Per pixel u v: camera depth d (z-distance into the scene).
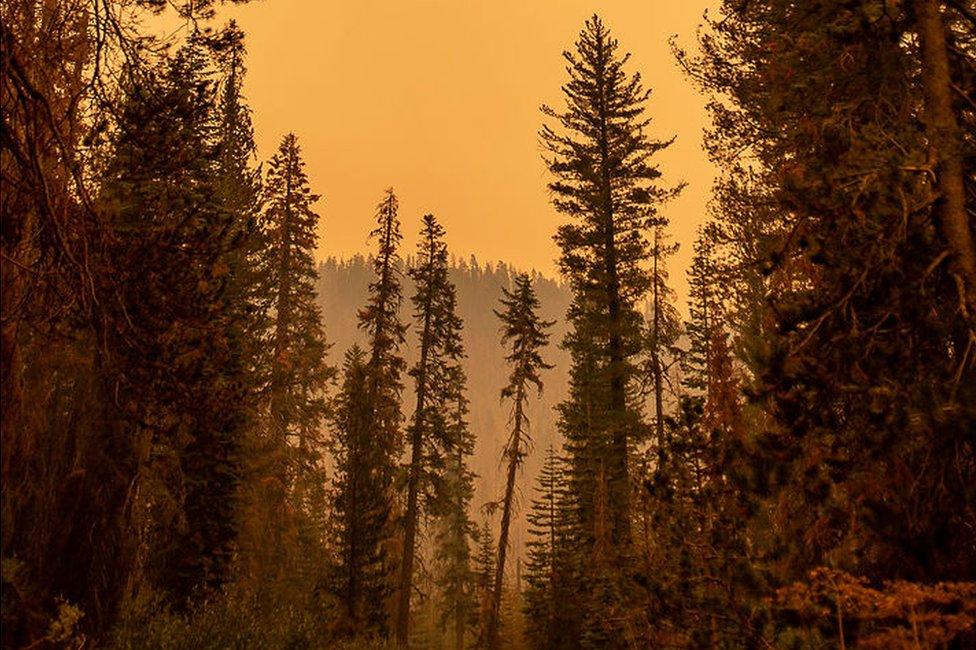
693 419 7.94
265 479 23.77
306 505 31.89
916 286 6.08
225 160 12.83
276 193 29.42
